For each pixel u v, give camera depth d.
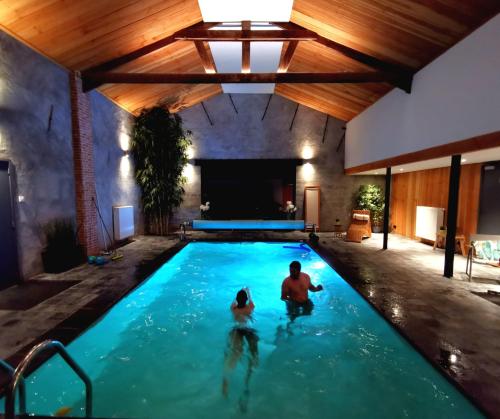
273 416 2.71
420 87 6.46
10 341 3.27
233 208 16.20
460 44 5.09
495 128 4.31
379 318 4.15
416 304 4.39
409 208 10.62
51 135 6.07
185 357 3.62
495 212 6.99
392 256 7.62
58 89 6.30
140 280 5.45
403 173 11.09
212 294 5.73
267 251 8.87
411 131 6.87
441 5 4.65
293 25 7.10
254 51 8.26
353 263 6.89
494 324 3.74
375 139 9.12
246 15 6.67
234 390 3.05
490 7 4.29
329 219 12.62
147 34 6.65
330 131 12.47
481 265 6.65
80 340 3.49
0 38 4.79
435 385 2.87
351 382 3.12
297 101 11.86
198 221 11.17
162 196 10.84
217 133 12.52
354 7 5.60
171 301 5.39
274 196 16.16
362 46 6.72
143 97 9.83
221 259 8.14
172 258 7.43
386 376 3.13
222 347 3.84
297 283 4.72
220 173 13.54
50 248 5.90
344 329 4.20
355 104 10.02
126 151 9.86
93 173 7.49
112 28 5.96
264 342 3.94
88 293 4.77
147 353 3.70
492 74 4.36
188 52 8.40
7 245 5.01
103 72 7.11
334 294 5.37
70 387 3.00
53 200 6.14
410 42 5.85
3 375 2.62
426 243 9.53
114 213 8.84
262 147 12.55
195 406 2.84
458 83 5.15
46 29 5.27
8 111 4.97
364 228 10.38
